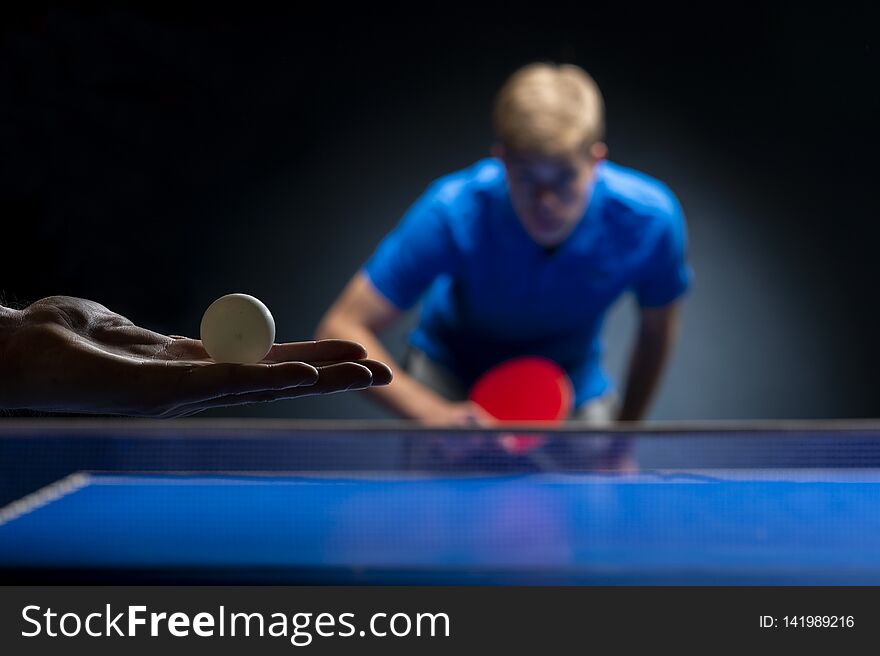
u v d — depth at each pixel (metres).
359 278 6.39
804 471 6.07
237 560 3.76
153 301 10.74
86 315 2.73
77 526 4.32
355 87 10.75
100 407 2.44
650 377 6.83
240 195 10.74
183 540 4.08
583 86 6.00
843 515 4.62
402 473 5.86
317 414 10.81
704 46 10.77
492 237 6.12
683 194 10.83
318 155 10.77
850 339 10.78
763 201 10.81
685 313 10.86
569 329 6.45
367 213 10.79
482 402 5.75
